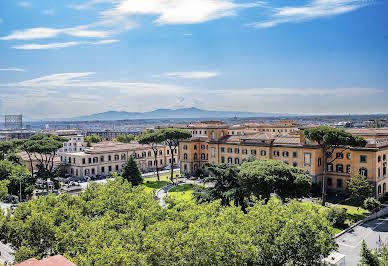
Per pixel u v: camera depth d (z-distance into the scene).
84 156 132.75
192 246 32.41
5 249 60.53
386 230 67.25
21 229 41.88
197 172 126.88
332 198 91.94
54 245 40.66
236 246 32.25
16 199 98.44
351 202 85.69
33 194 102.81
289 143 101.75
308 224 35.41
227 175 64.25
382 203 86.44
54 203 52.44
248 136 114.25
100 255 32.31
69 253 39.25
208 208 43.78
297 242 35.56
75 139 191.25
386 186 92.06
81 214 50.44
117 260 31.25
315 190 93.00
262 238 35.22
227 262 31.78
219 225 37.72
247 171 65.75
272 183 65.31
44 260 28.48
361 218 73.69
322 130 82.12
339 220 68.44
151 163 157.12
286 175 67.12
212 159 123.81
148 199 53.31
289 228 35.28
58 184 110.81
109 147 145.50
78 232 40.56
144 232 37.91
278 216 37.31
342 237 63.53
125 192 58.94
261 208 40.22
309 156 96.00
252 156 102.12
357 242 61.03
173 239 34.50
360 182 82.06
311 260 36.59
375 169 85.75
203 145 133.50
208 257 31.59
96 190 60.25
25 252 39.19
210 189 64.50
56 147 111.56
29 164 133.50
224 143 119.31
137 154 151.62
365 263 38.19
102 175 139.38
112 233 39.28
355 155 89.12
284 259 36.47
